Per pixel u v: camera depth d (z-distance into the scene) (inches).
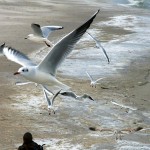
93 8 1770.4
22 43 1083.3
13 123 572.7
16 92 701.3
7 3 1753.2
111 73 865.5
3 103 647.1
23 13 1553.9
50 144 511.2
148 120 615.8
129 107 616.1
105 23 1432.1
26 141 377.1
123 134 550.9
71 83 778.2
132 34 1269.7
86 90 740.0
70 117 604.4
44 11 1630.2
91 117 610.2
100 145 506.0
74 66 897.5
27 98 674.2
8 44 1065.5
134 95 735.7
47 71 305.1
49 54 301.1
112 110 644.1
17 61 309.1
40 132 547.2
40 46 1062.4
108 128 573.9
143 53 1045.2
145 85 800.3
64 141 520.7
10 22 1355.8
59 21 1441.9
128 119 613.9
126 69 901.8
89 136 539.2
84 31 290.4
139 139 531.8
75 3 1888.5
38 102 658.2
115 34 1259.2
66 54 299.0
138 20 1529.3
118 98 708.7
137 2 2021.4
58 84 306.5
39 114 609.3
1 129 551.2
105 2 1977.1
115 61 956.6
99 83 789.9
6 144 508.7
